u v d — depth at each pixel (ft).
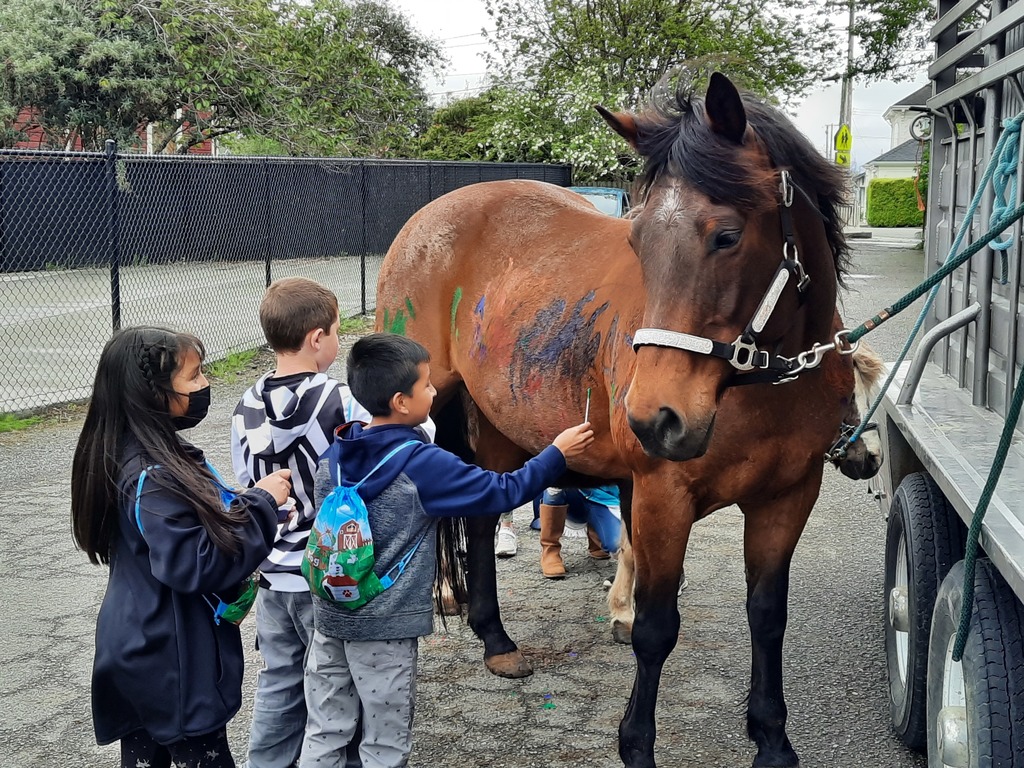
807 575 15.33
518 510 19.65
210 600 7.64
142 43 57.93
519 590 15.03
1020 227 8.42
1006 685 6.94
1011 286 8.61
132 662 7.35
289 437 8.65
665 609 9.43
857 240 93.40
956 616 7.66
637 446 9.17
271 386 8.80
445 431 13.48
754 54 68.95
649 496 9.24
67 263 39.06
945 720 7.48
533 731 10.85
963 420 9.64
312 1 62.59
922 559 9.41
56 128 59.16
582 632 13.44
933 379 11.92
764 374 8.08
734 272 7.54
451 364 12.80
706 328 7.55
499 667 12.17
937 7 11.71
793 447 8.98
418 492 7.93
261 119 59.36
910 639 9.52
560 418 10.71
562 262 11.34
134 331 7.59
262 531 7.63
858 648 12.66
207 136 61.46
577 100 66.69
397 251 13.33
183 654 7.44
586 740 10.63
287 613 8.93
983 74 9.29
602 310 10.25
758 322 7.72
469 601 12.63
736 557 16.19
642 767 9.49
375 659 8.03
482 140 70.08
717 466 8.91
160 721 7.43
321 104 62.54
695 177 7.56
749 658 12.46
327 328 9.01
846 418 9.64
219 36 56.90
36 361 31.04
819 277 8.39
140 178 36.29
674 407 7.40
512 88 71.00
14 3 56.08
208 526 7.27
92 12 58.03
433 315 12.82
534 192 12.73
